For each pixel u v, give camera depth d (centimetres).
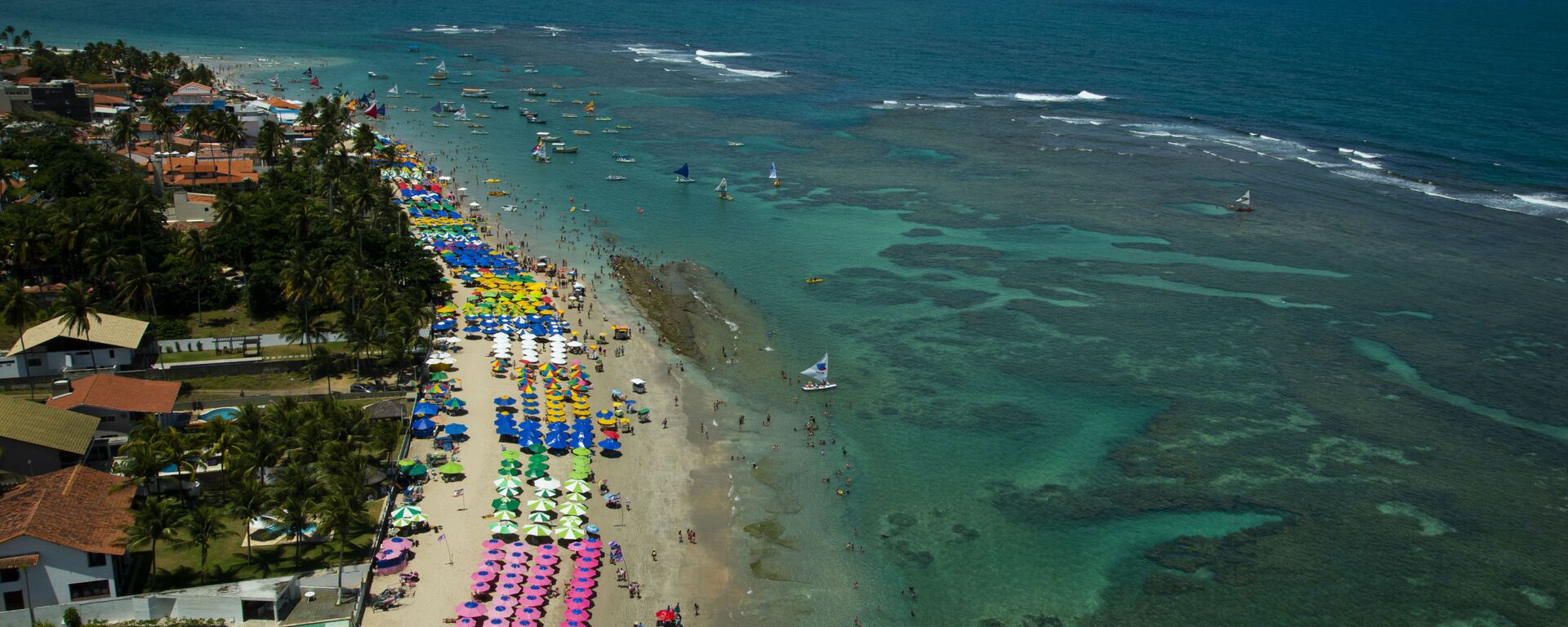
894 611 9419
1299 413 13350
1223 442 12594
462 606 8625
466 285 16650
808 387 13862
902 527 10725
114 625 7969
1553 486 11694
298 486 9019
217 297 14912
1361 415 13338
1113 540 10619
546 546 9650
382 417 11600
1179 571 10119
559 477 11062
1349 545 10550
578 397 12738
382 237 16138
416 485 10644
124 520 8644
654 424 12575
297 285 13200
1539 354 15250
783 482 11475
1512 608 9606
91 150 19588
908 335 15762
